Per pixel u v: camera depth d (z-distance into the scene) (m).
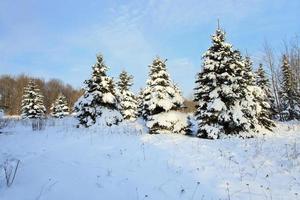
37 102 47.53
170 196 7.18
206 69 18.62
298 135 16.89
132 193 7.18
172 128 19.77
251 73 23.22
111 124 22.25
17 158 9.48
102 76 23.16
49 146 11.66
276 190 7.59
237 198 7.14
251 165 9.58
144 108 29.81
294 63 39.44
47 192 6.56
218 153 11.10
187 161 10.02
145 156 10.47
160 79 20.09
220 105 17.11
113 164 9.41
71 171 8.34
